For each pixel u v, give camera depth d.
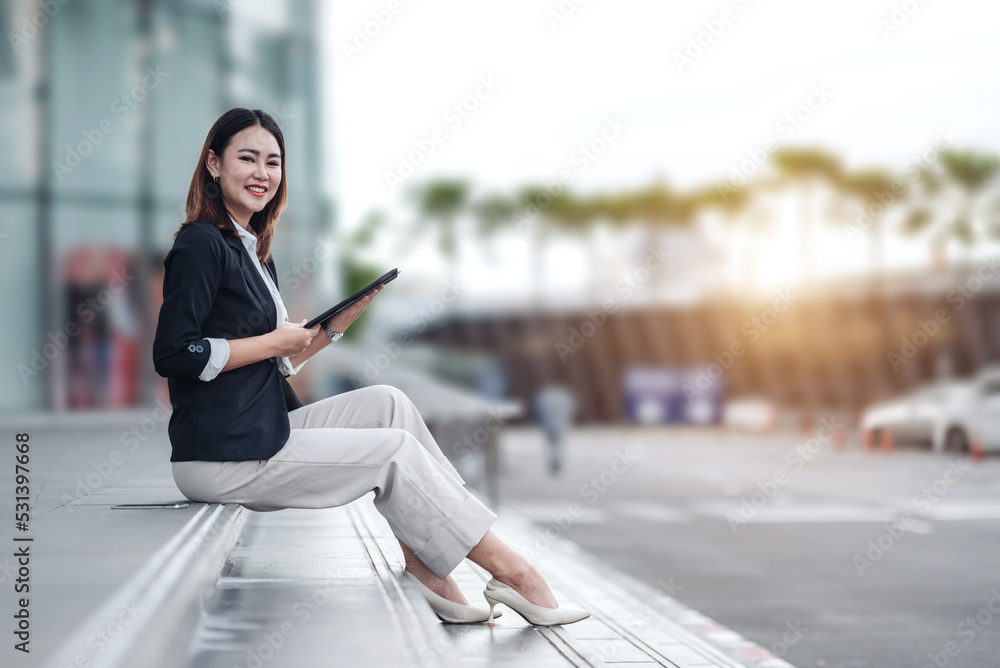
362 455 3.29
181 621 2.20
